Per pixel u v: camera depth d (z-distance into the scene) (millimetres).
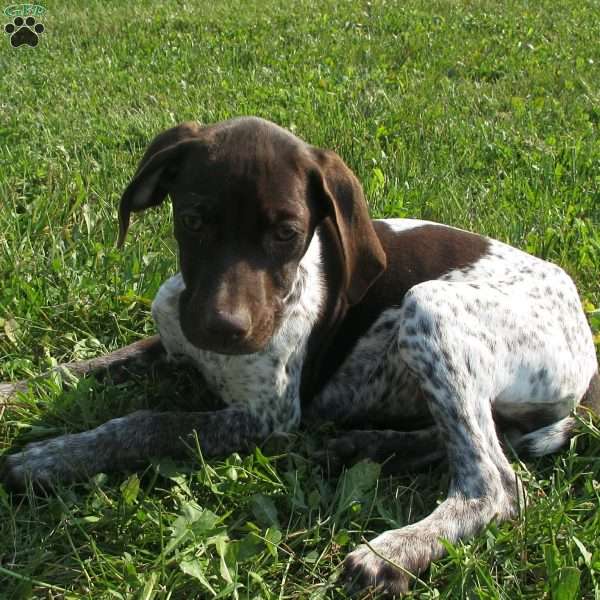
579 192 1243
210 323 670
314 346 808
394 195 1174
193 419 761
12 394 799
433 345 753
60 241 1017
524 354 789
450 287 779
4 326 876
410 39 2176
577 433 801
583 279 1040
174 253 1021
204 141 712
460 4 2648
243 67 1938
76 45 2072
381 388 840
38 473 703
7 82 1690
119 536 667
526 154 1347
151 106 1568
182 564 622
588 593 661
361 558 662
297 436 794
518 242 1105
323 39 2176
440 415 748
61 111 1499
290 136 733
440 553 682
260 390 774
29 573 631
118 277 954
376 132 1426
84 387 797
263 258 705
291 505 709
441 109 1571
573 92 1753
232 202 690
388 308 828
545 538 697
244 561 651
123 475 730
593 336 923
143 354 861
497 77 1910
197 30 2273
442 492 747
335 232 815
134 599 613
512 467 765
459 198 1196
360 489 722
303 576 662
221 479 722
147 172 727
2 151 1267
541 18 2496
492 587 641
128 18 2393
